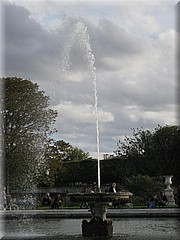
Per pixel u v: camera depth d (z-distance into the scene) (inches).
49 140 1883.6
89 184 2508.6
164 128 2188.7
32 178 1813.5
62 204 1401.3
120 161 2266.2
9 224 904.9
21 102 1774.1
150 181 1589.6
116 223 840.9
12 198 1654.8
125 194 630.5
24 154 1772.9
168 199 1428.4
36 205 1562.5
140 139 2229.3
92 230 626.5
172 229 719.1
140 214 986.1
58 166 1971.0
